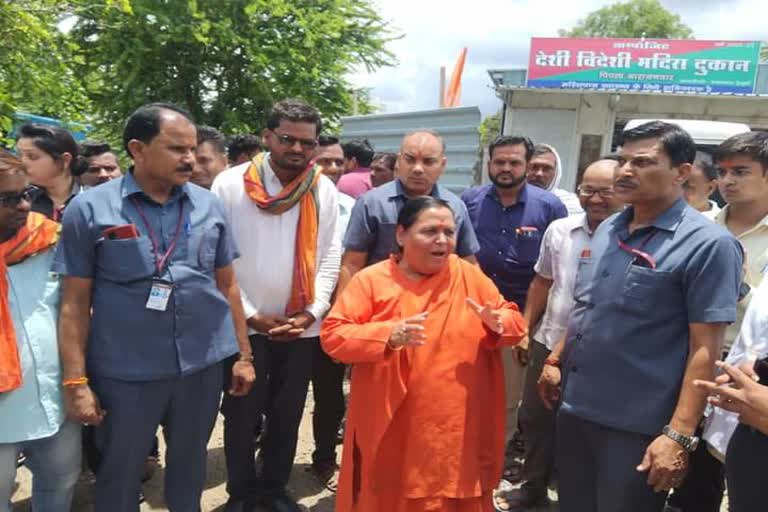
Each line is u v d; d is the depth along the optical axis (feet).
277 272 9.15
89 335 7.20
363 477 7.09
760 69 31.71
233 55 36.09
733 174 8.50
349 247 9.47
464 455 7.02
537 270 10.26
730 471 6.13
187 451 7.96
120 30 33.17
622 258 6.70
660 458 6.11
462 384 7.05
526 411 10.09
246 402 9.21
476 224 11.20
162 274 7.12
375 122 29.37
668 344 6.40
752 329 6.39
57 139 9.04
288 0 36.58
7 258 6.73
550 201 11.09
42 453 7.25
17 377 6.55
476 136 22.31
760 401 5.26
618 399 6.57
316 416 10.98
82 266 6.96
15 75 17.10
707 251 6.08
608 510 6.79
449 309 7.16
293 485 10.93
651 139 6.29
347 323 7.12
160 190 7.27
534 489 10.12
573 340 7.20
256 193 8.95
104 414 7.28
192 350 7.41
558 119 34.22
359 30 40.47
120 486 7.54
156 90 35.73
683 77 31.99
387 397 6.90
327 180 9.80
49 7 17.29
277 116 8.77
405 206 7.23
